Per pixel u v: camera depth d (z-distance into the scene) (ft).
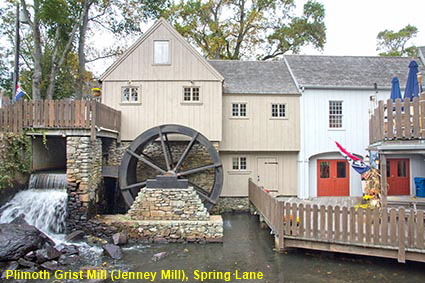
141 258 26.37
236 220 39.93
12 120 33.32
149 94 41.81
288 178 45.93
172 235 30.89
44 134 33.19
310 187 45.73
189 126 41.65
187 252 27.94
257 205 37.09
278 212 25.91
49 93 50.90
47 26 55.47
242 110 45.03
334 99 44.96
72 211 32.30
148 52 41.96
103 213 38.32
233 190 45.39
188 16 75.15
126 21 58.59
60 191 33.30
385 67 49.44
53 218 32.19
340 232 23.89
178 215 32.01
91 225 31.96
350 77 46.34
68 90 67.82
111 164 40.96
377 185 30.09
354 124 45.01
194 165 42.70
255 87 45.37
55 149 42.83
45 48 61.16
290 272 22.72
